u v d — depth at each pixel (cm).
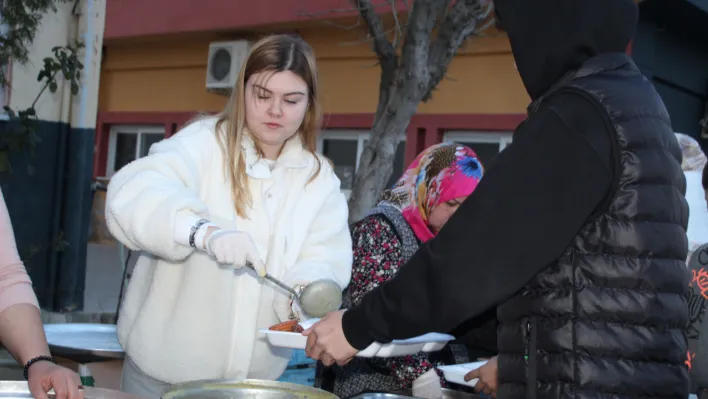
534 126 141
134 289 204
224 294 193
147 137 1169
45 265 480
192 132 201
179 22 1030
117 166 1193
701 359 225
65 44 479
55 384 150
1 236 168
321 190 210
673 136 148
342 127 941
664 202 140
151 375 197
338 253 210
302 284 197
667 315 139
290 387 159
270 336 180
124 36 1092
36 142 468
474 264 137
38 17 457
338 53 930
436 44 445
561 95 145
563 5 149
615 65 148
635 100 143
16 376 287
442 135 891
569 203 136
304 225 205
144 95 1149
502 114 837
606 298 138
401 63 431
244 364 198
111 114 1176
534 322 143
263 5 947
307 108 208
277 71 189
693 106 862
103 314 496
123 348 205
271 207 202
